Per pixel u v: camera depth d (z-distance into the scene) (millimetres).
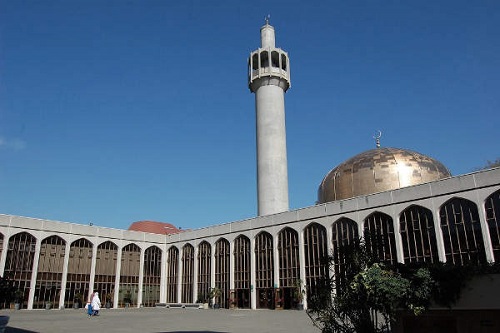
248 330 23000
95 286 54156
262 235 50531
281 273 47344
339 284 13602
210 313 40656
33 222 50250
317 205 45625
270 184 53688
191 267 58156
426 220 37562
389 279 12516
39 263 49969
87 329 24328
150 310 48750
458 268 12414
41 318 33688
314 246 45062
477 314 12008
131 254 58875
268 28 61250
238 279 51719
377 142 54000
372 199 41375
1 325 13359
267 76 57688
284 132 56938
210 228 56719
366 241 14547
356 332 12859
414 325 12938
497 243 33094
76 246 53750
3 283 14086
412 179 44812
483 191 34562
